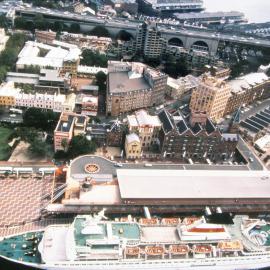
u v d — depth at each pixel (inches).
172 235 7598.4
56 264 6752.0
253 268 7628.0
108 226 7308.1
